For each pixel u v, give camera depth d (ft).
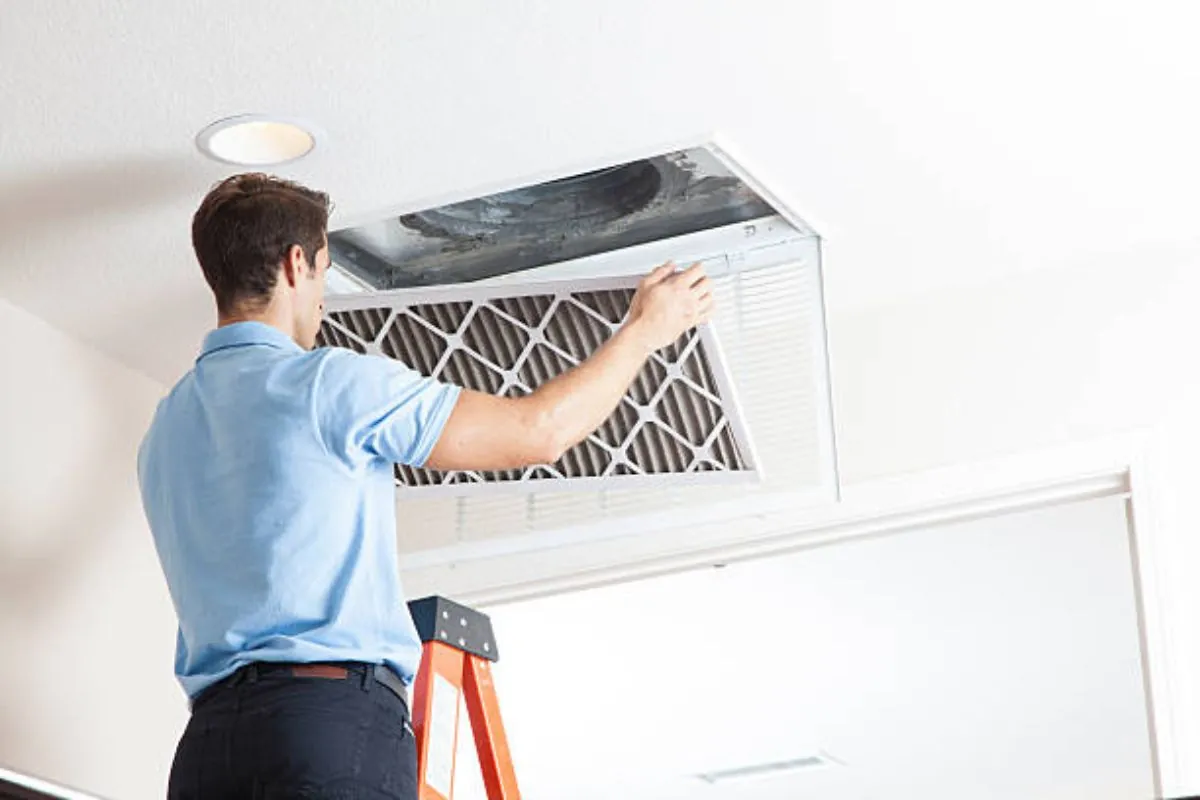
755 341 8.92
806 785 21.31
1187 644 8.56
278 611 6.20
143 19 7.09
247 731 6.05
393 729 6.25
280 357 6.62
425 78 7.58
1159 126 8.19
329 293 8.65
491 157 8.21
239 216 6.97
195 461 6.57
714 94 7.79
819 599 15.60
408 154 8.16
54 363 9.66
